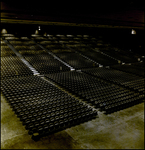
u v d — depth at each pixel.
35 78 18.19
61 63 27.03
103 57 33.94
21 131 8.96
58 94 13.55
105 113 11.67
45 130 8.80
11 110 11.32
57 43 38.94
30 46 33.78
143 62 34.50
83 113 10.68
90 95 14.10
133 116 11.38
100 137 8.81
